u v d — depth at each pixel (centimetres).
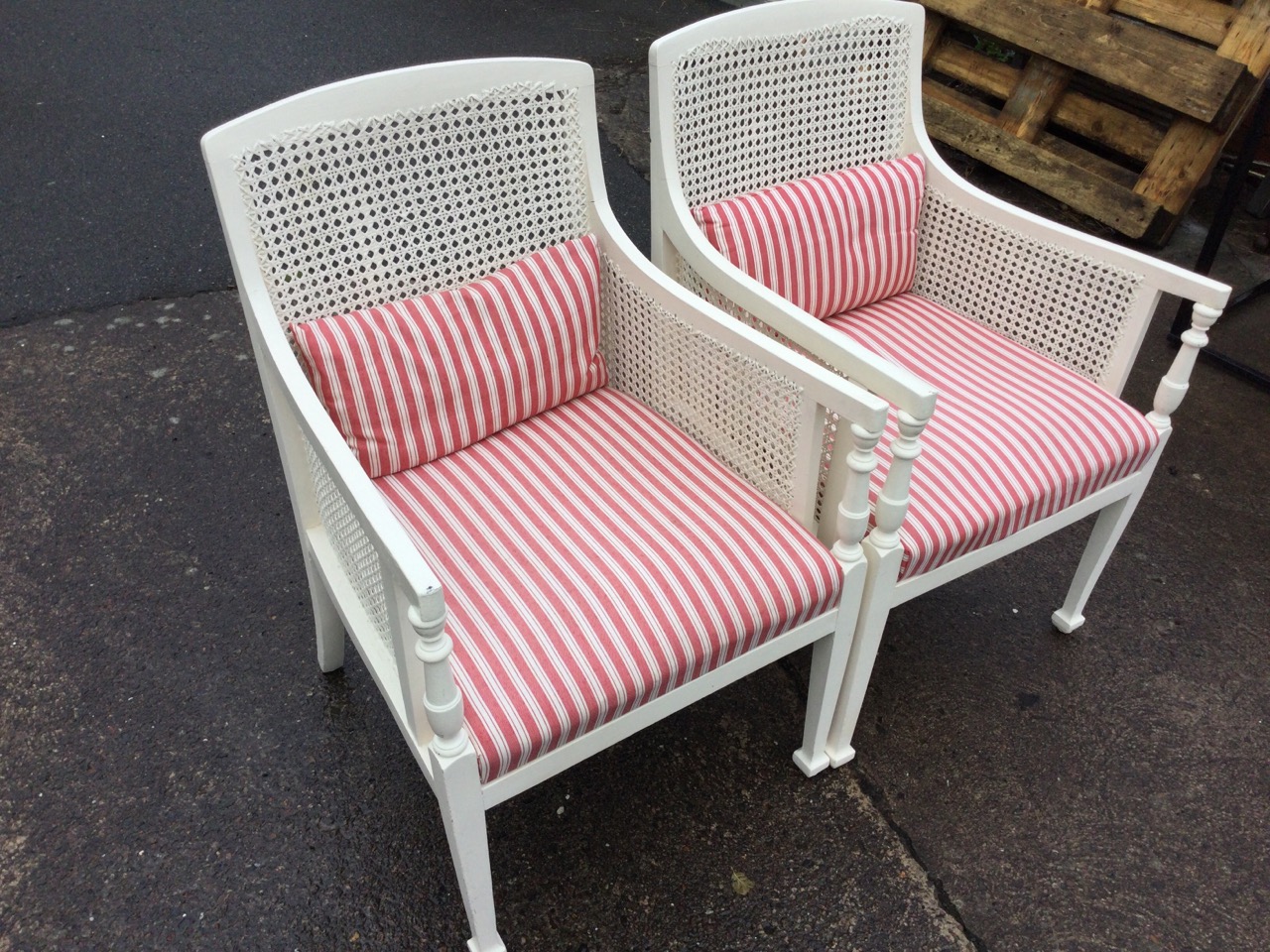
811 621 136
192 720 169
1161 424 159
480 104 141
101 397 236
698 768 166
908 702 179
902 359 170
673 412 156
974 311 187
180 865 149
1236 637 192
